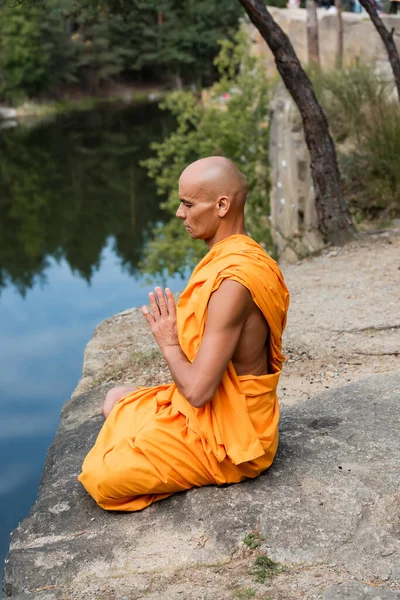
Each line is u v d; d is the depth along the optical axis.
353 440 3.84
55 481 3.89
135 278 19.94
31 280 20.61
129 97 60.62
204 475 3.38
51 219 27.83
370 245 8.54
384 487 3.38
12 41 51.31
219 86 18.02
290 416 4.24
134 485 3.35
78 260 22.59
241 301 3.14
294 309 6.66
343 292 6.97
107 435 3.50
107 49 56.38
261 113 17.47
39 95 56.25
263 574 2.93
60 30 52.69
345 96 11.77
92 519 3.46
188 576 2.98
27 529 3.45
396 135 10.74
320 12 18.14
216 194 3.24
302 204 11.88
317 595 2.79
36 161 38.09
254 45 20.98
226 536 3.12
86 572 3.07
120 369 5.88
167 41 52.91
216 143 17.22
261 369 3.39
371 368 5.34
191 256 17.00
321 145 8.74
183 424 3.37
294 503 3.27
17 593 3.03
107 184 32.81
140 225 26.41
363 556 2.99
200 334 3.20
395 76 9.69
